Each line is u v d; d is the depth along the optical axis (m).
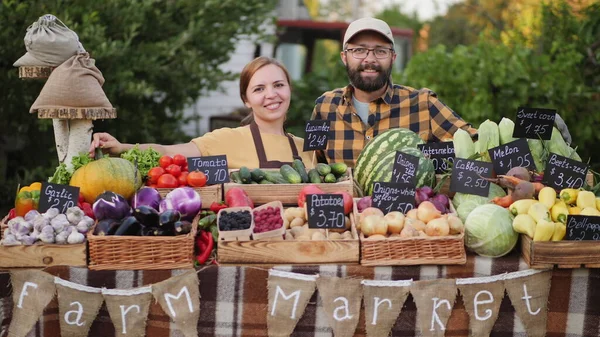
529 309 3.39
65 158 4.07
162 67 8.66
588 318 3.44
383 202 3.58
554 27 9.17
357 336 3.39
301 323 3.38
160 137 9.53
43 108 3.85
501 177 3.62
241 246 3.32
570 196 3.51
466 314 3.40
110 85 8.15
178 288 3.30
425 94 4.98
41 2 7.68
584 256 3.31
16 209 3.60
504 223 3.39
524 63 8.37
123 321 3.33
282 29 13.10
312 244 3.32
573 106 8.15
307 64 15.26
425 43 22.56
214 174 3.90
